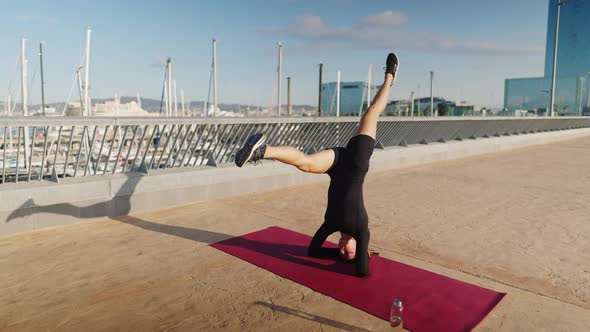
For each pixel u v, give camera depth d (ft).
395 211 22.70
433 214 22.07
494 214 22.12
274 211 22.53
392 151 39.96
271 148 11.62
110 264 14.35
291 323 10.30
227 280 13.04
